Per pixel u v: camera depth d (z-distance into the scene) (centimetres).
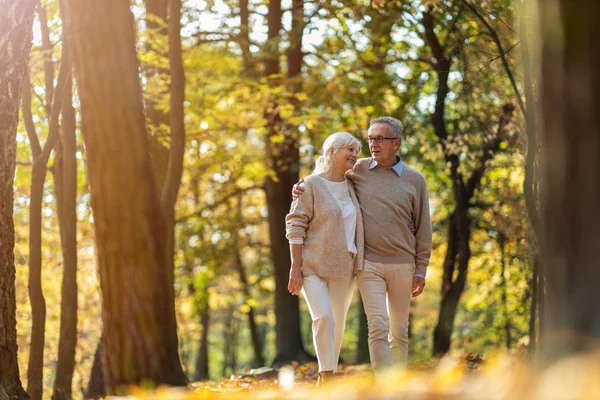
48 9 1013
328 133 1480
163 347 537
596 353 121
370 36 1251
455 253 1391
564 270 171
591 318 162
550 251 175
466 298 1731
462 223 1351
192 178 1706
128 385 533
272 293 1942
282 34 1303
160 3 1181
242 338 3148
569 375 115
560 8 168
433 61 1258
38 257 840
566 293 170
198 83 1301
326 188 514
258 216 2091
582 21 165
